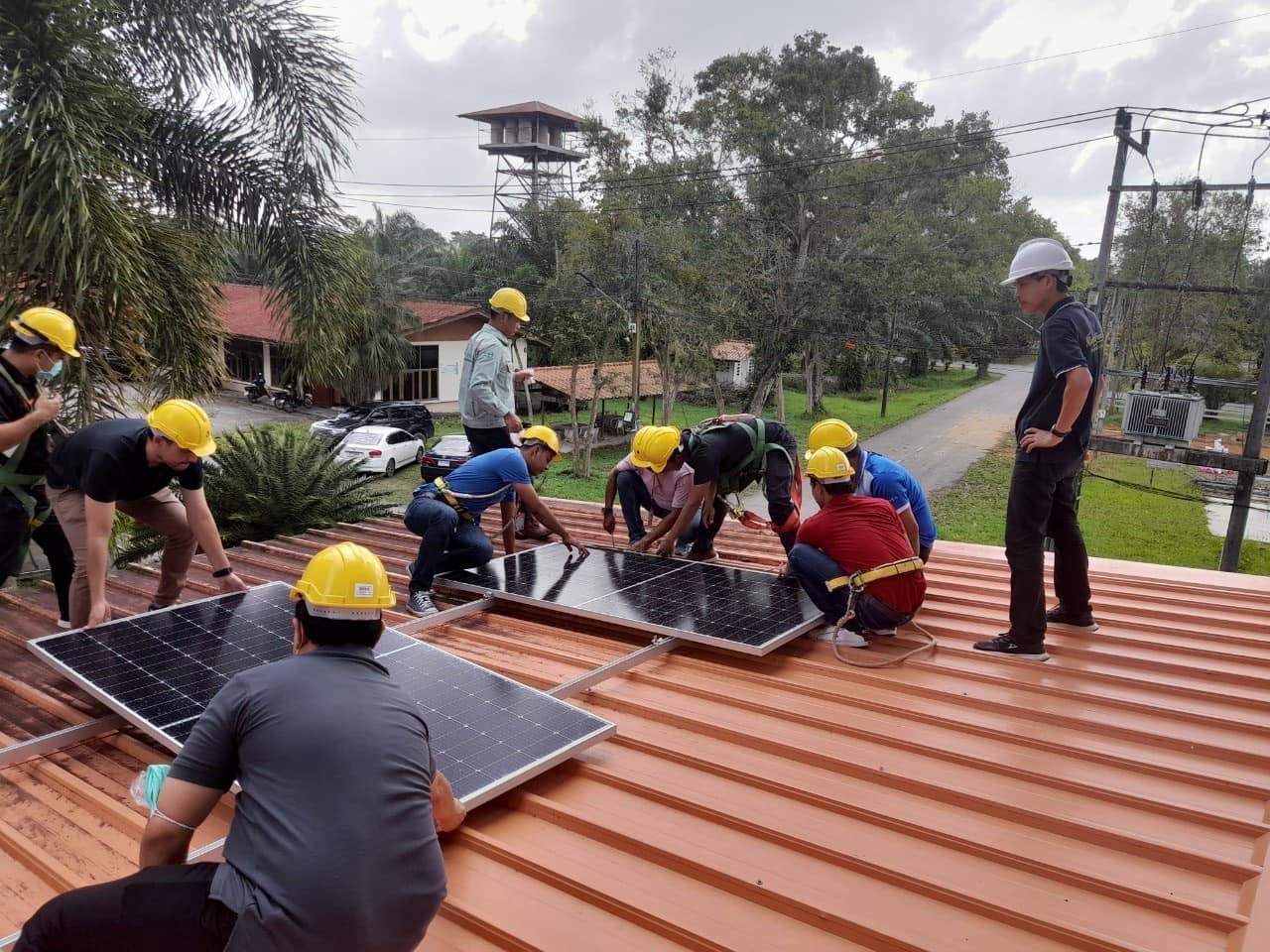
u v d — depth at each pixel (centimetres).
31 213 657
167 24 848
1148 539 2064
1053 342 389
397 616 484
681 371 3008
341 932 173
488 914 241
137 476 395
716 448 516
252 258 987
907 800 299
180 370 888
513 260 4434
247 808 185
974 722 352
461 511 503
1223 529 2186
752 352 3192
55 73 671
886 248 3406
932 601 517
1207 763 323
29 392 409
